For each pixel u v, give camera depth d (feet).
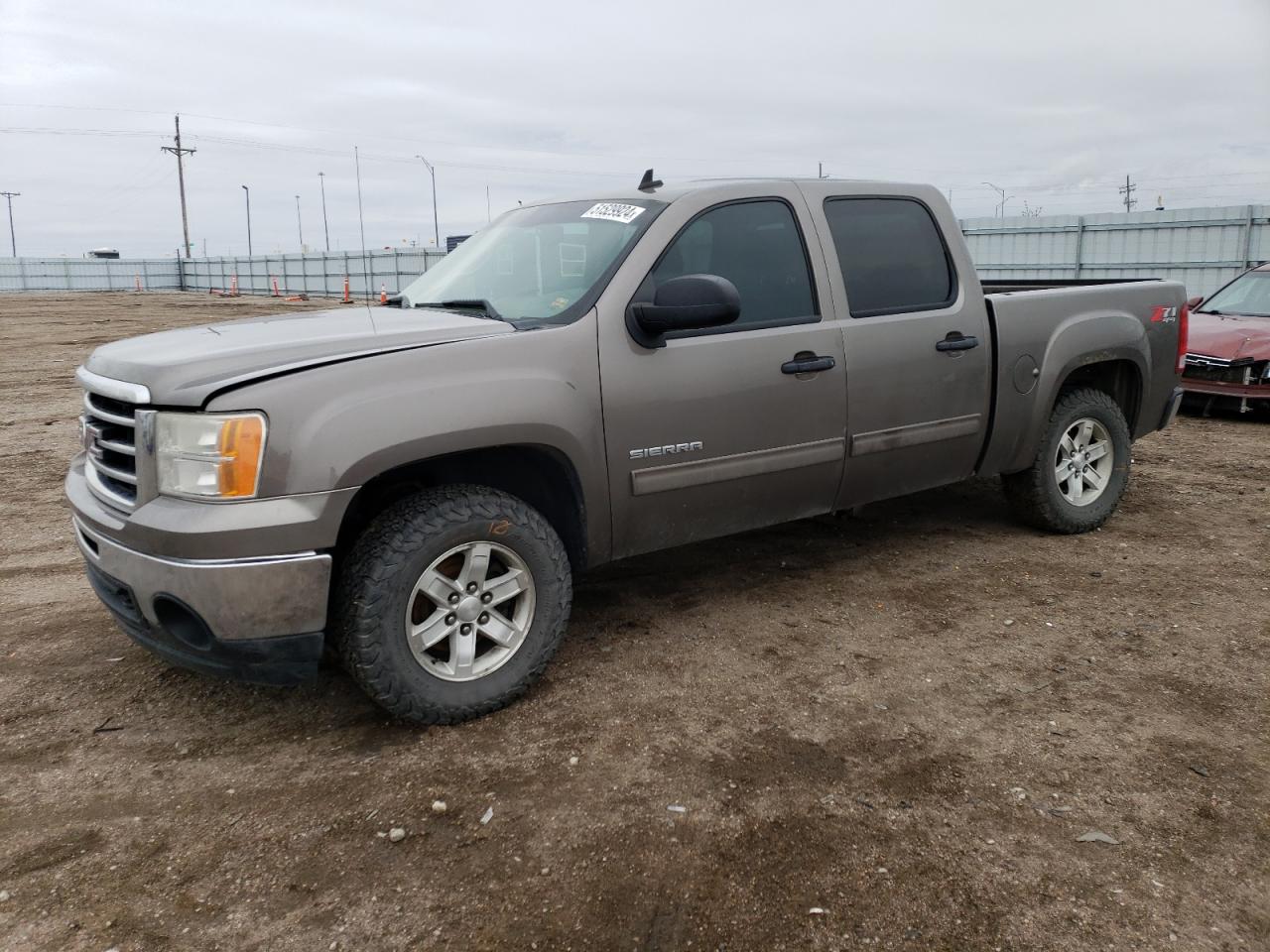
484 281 13.03
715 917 7.63
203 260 200.64
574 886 8.02
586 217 13.05
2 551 17.56
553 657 11.35
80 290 200.13
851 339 13.57
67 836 8.82
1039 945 7.26
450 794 9.39
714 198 12.78
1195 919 7.52
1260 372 28.27
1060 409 16.62
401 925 7.59
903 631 13.26
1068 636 13.01
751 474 12.77
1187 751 10.01
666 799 9.25
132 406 9.87
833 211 13.96
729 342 12.41
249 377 9.34
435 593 10.30
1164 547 16.66
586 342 11.27
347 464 9.47
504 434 10.43
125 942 7.41
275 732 10.71
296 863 8.38
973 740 10.30
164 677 12.11
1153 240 68.74
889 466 14.35
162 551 9.30
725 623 13.60
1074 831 8.66
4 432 29.63
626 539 12.05
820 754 10.05
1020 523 17.94
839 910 7.68
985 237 79.46
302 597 9.44
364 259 146.30
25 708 11.35
